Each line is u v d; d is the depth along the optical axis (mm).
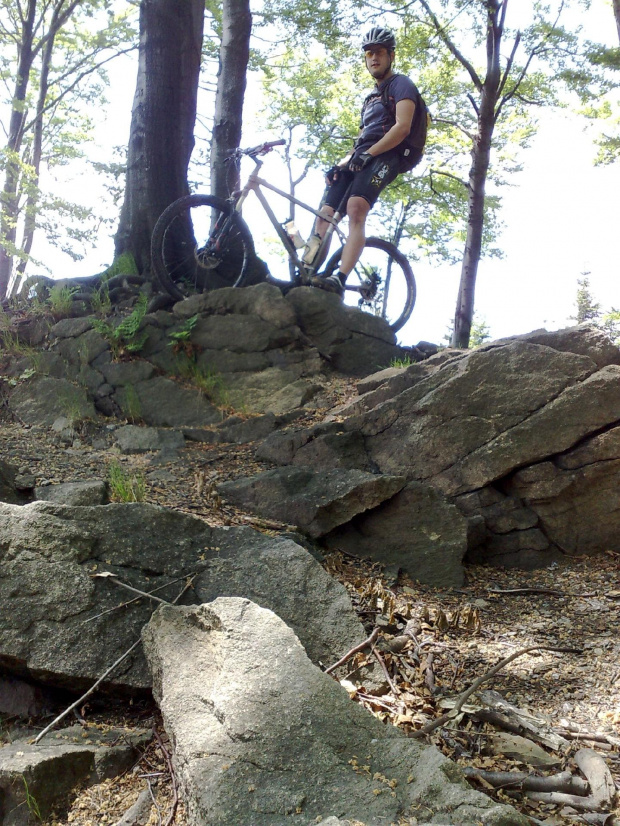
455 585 4410
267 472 4789
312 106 18547
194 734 2443
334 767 2312
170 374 6258
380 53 6801
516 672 3502
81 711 3053
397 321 7789
